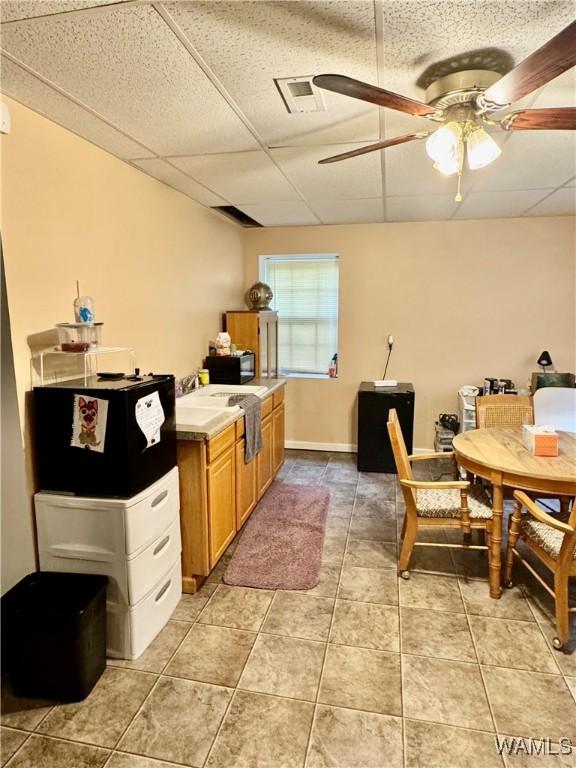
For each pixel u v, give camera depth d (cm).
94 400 191
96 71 167
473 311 447
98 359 249
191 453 241
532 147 246
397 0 128
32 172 199
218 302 421
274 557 282
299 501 365
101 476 195
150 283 300
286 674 192
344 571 269
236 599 243
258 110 200
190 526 246
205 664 198
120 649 200
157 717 172
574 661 199
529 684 186
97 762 155
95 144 239
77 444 195
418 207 384
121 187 265
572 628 218
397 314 462
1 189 183
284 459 450
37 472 201
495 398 340
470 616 229
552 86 180
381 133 227
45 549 201
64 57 158
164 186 315
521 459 244
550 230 423
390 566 274
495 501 241
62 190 217
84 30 142
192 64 162
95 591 188
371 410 427
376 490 392
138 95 185
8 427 192
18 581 203
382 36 146
